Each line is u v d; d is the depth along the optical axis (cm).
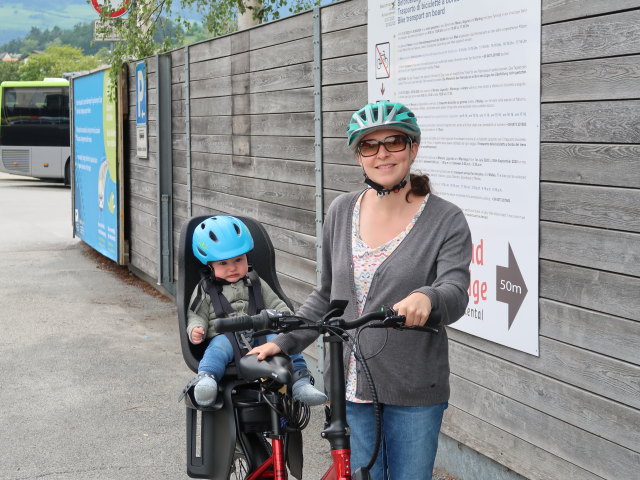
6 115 2889
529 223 400
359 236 302
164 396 659
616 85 347
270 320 262
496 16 411
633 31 338
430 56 463
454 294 270
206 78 850
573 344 380
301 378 362
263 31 702
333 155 591
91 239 1391
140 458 532
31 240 1595
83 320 927
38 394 663
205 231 404
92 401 646
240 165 772
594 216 363
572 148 372
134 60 1126
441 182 462
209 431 382
